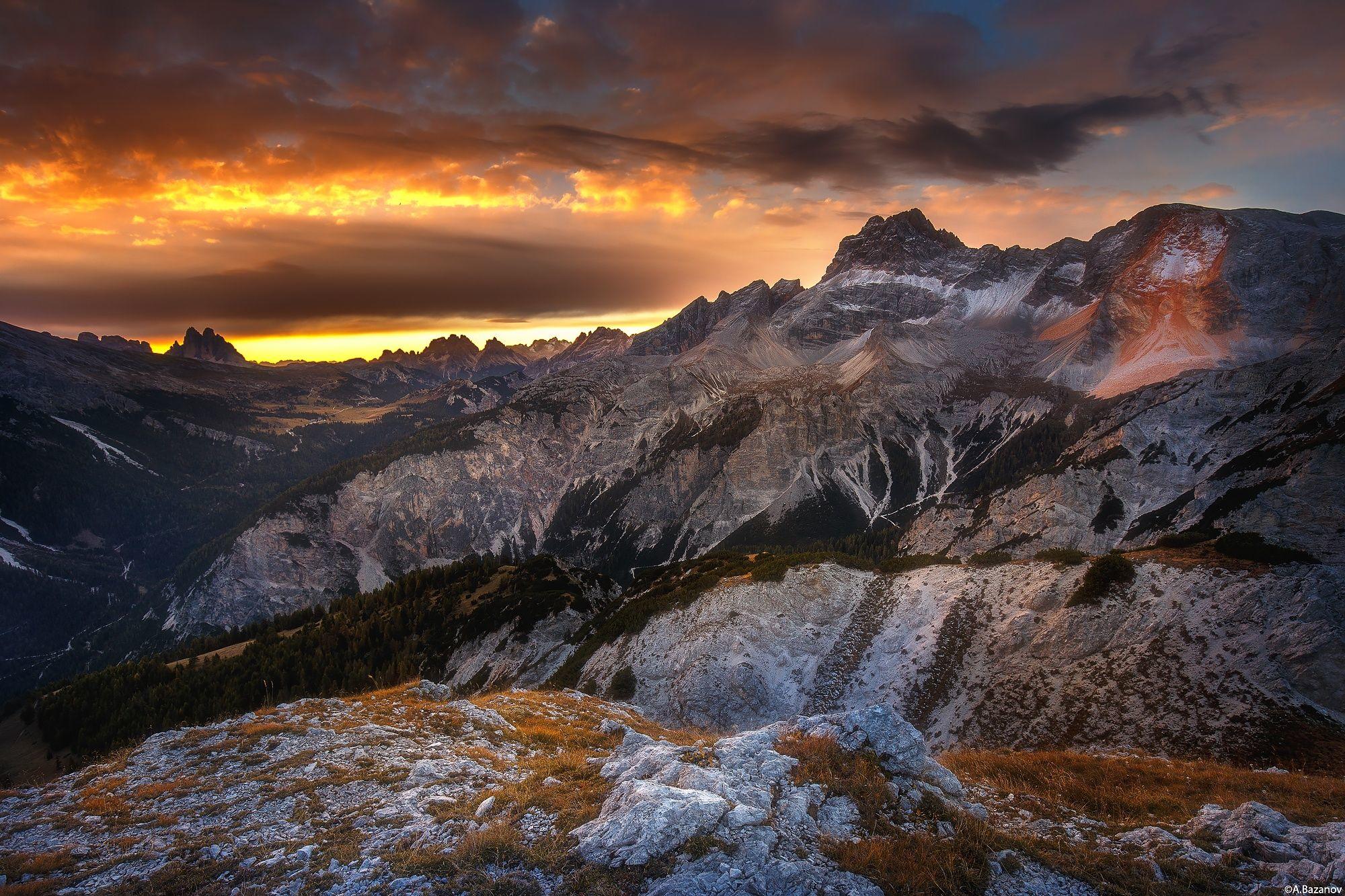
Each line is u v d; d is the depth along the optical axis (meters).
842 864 13.70
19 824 18.06
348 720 26.94
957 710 51.97
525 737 27.03
